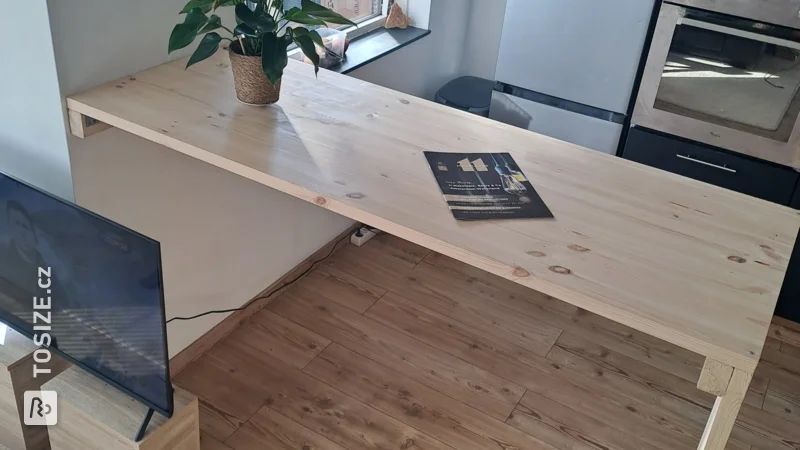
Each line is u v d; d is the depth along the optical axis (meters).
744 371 1.38
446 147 1.96
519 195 1.78
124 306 1.73
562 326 2.98
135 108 1.97
